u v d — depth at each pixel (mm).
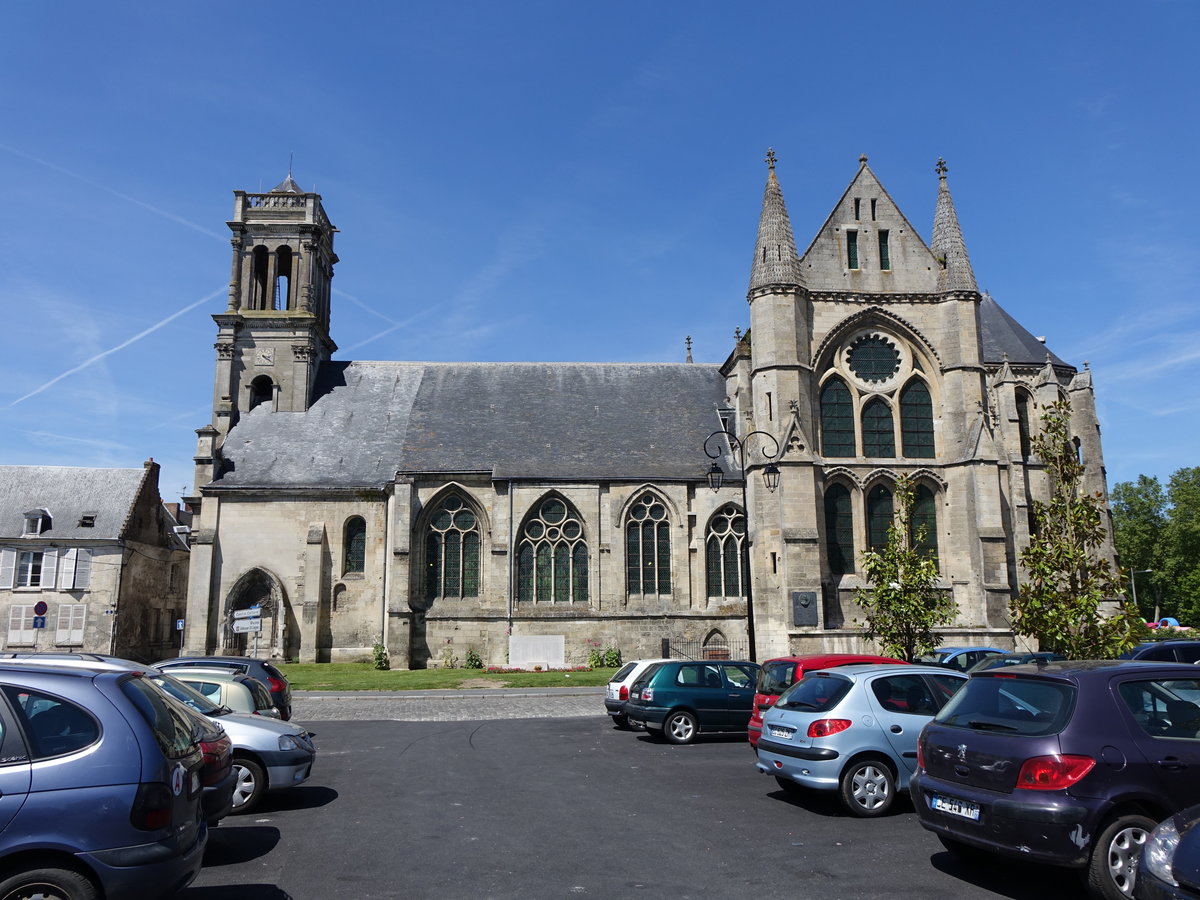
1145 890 6934
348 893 9602
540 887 9758
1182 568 87062
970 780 10102
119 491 57656
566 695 34219
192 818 8562
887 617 27500
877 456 43719
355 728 24797
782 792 15242
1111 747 9375
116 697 8141
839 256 44531
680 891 9633
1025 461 48094
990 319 52406
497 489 46562
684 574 46250
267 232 54000
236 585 46719
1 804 7453
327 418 51531
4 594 53875
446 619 45062
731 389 51781
